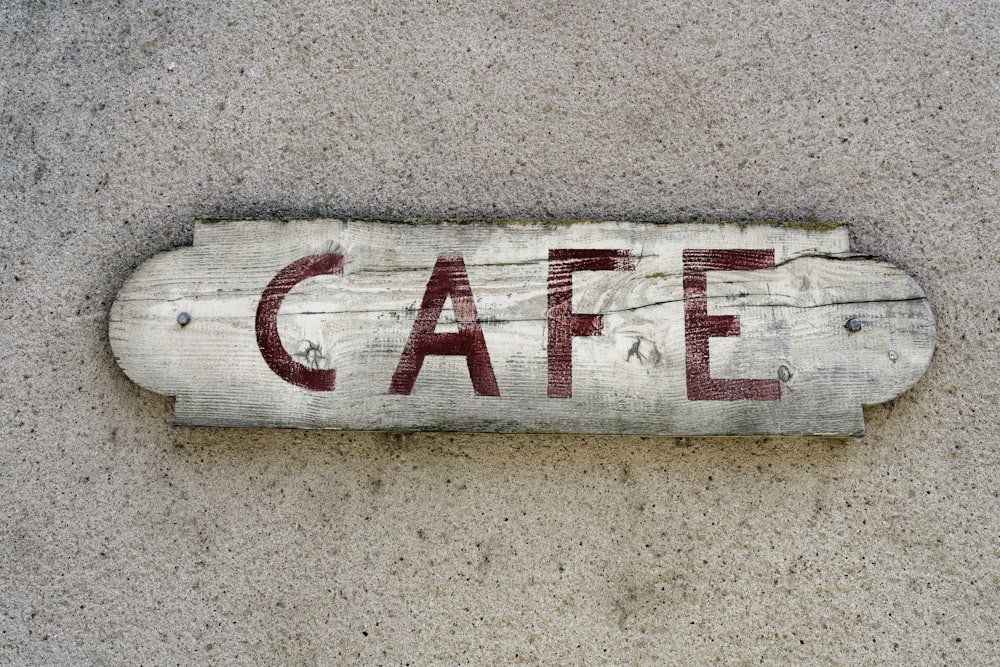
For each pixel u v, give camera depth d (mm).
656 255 1338
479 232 1346
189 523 1313
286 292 1328
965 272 1386
